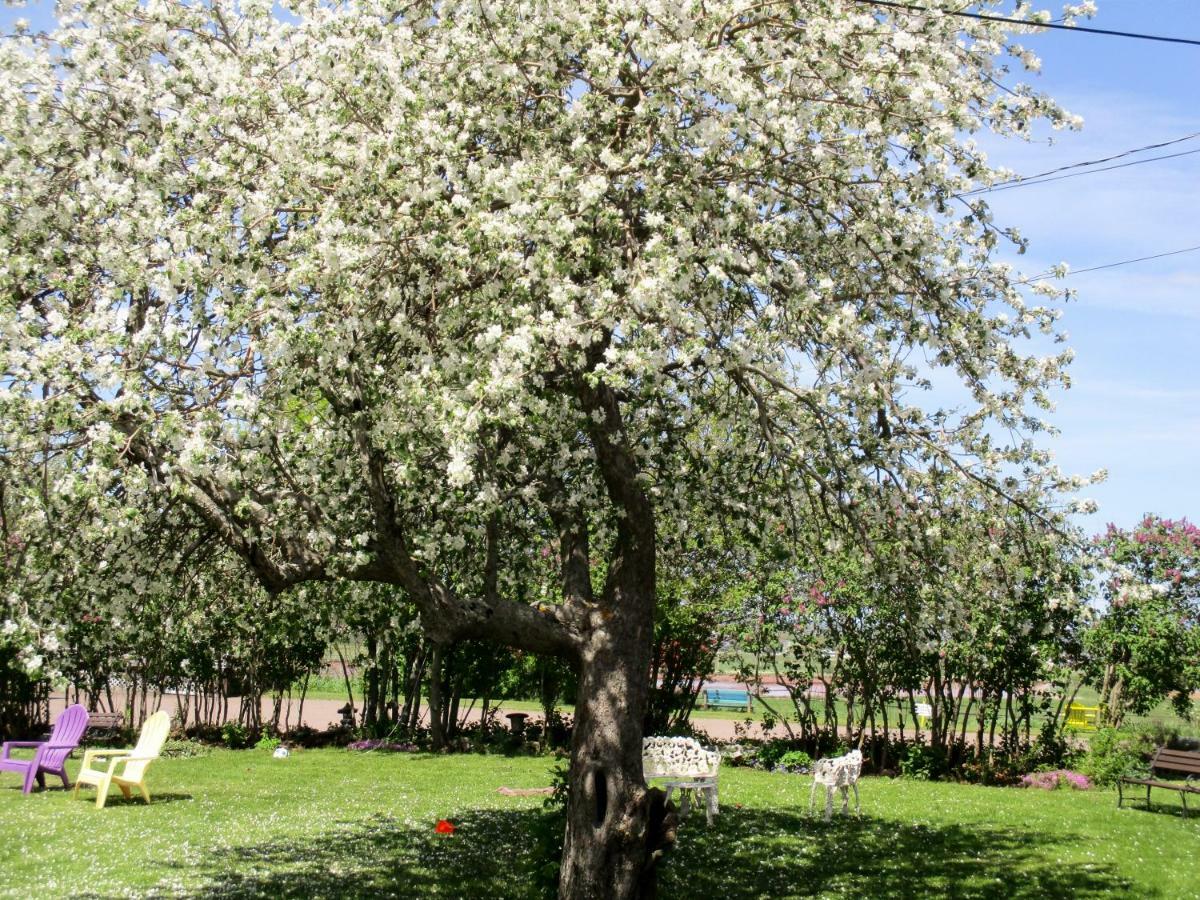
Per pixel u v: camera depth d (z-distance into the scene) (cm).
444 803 1348
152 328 605
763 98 638
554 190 642
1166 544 1720
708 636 2028
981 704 1802
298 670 2245
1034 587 841
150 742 1376
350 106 686
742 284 682
